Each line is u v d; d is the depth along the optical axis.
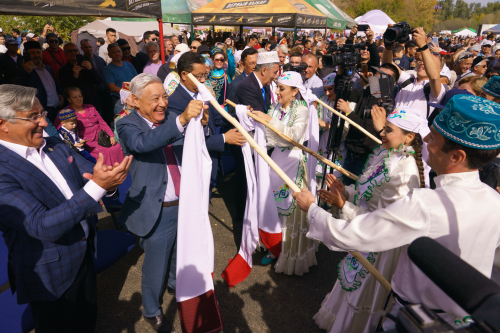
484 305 0.50
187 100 2.72
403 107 1.80
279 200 2.95
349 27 13.25
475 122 1.13
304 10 9.32
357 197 1.99
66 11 3.68
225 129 4.17
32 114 1.61
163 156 2.17
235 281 2.95
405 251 1.41
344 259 2.17
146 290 2.33
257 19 8.76
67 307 1.97
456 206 1.21
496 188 2.53
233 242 3.60
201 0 10.70
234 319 2.59
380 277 1.55
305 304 2.76
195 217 2.15
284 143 2.79
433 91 3.64
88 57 6.94
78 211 1.59
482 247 1.26
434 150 1.30
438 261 0.60
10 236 1.74
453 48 11.68
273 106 3.17
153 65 6.76
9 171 1.59
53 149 1.89
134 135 1.99
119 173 1.63
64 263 1.84
